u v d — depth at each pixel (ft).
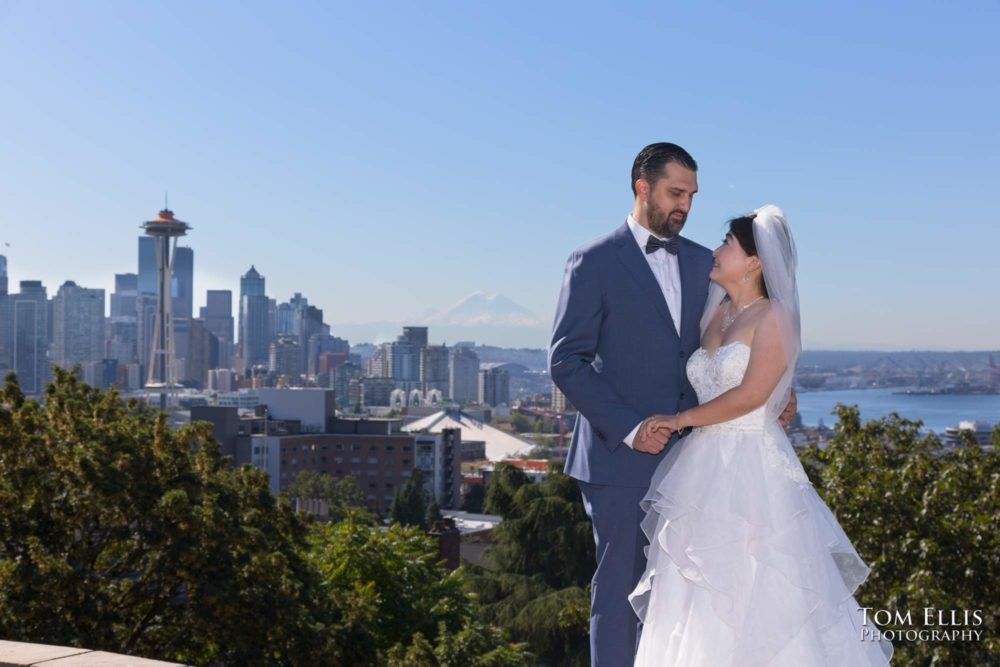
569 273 17.11
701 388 16.75
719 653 15.72
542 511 114.42
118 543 60.54
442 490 527.40
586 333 16.72
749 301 16.93
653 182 16.53
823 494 58.03
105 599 57.47
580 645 97.60
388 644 87.76
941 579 48.37
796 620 15.62
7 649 15.89
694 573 15.76
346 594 74.38
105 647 55.98
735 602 15.67
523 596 108.58
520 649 91.09
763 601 15.72
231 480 72.95
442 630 85.05
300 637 63.26
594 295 16.75
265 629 61.52
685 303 17.20
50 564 53.78
